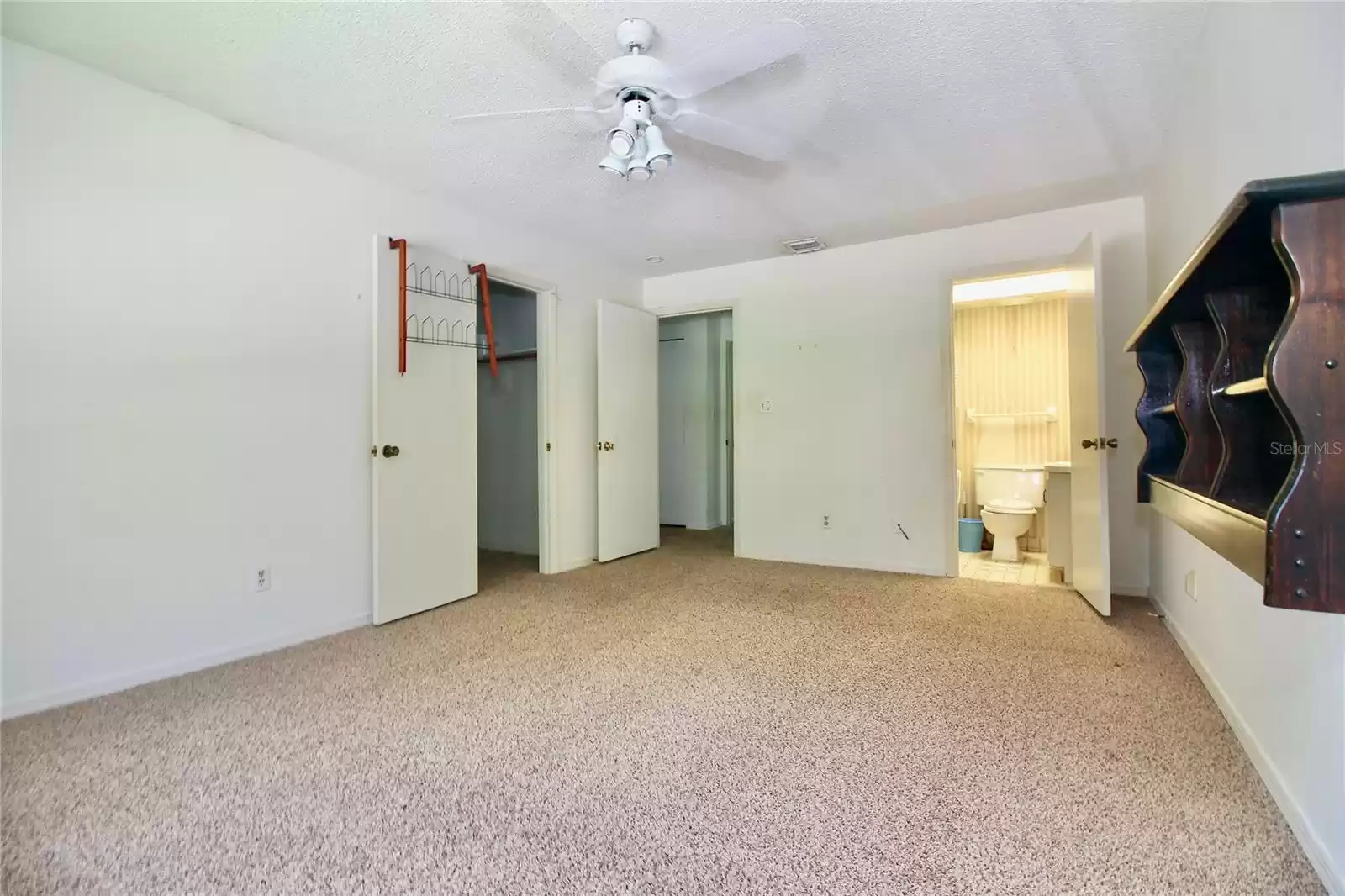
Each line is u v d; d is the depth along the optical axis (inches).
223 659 96.0
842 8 70.2
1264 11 60.2
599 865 50.3
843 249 164.2
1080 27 74.3
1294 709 54.0
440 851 52.1
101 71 83.3
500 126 97.8
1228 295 44.7
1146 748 67.6
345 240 113.7
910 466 156.8
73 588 81.7
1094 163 113.3
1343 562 29.7
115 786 61.7
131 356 87.0
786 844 52.5
